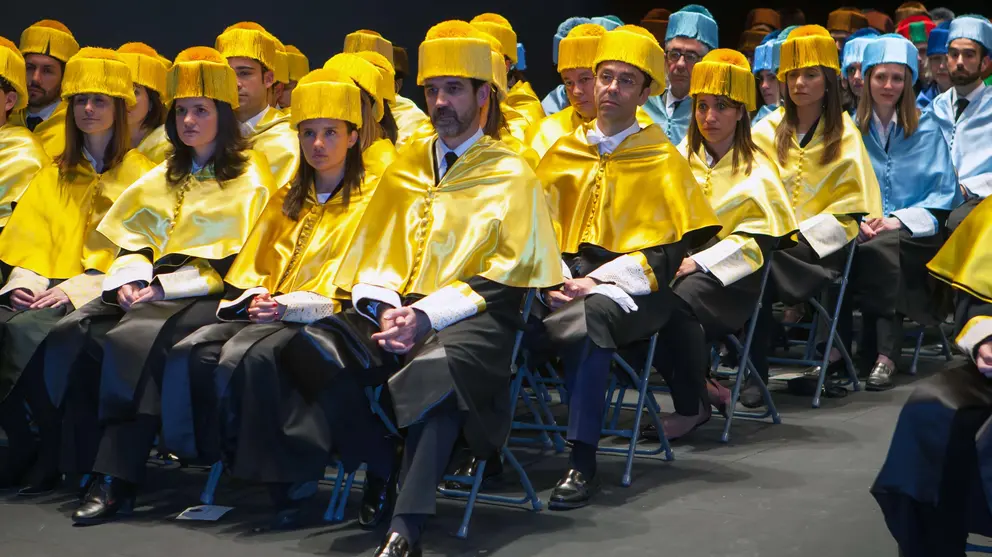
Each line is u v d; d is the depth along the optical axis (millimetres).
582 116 5023
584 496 3654
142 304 3770
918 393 2727
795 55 5148
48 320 4008
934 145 5754
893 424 4766
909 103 5754
